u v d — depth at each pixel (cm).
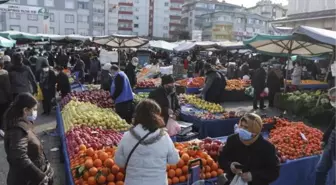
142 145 288
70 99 871
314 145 567
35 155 308
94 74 1719
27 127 305
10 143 291
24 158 286
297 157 529
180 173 419
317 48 1190
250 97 1513
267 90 1262
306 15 2980
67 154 492
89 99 895
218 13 8231
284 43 1177
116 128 652
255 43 1188
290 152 533
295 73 1527
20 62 812
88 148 447
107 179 387
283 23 3353
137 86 1366
